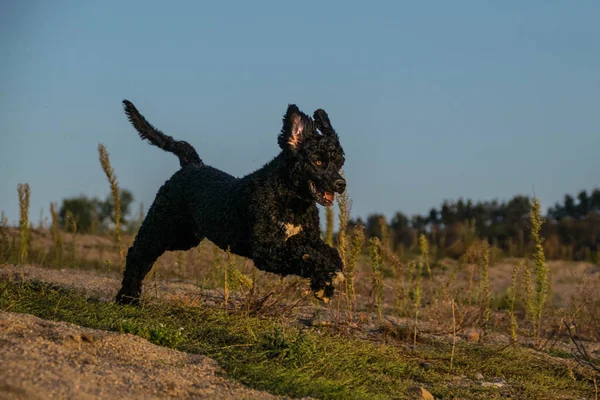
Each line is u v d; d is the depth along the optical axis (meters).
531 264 20.06
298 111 7.92
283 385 5.93
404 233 27.19
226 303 8.73
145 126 9.64
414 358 7.95
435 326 9.80
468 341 9.28
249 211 7.84
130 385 5.28
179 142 9.64
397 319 10.33
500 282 16.66
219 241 8.45
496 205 30.39
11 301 7.50
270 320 8.16
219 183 8.59
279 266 7.68
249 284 8.52
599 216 27.41
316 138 7.90
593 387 7.60
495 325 10.68
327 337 7.71
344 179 7.82
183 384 5.55
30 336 5.89
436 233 26.70
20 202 12.23
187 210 8.88
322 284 7.33
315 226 8.04
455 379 7.43
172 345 6.68
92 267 14.17
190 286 11.17
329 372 6.64
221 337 7.26
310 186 7.80
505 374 7.80
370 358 7.48
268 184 7.78
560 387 7.47
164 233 9.05
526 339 9.95
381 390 6.61
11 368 4.98
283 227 7.76
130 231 18.98
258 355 6.64
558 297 14.27
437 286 13.10
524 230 26.89
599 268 19.38
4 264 10.24
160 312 8.08
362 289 12.86
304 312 9.89
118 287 10.46
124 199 25.84
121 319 7.44
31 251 14.48
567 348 9.67
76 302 8.09
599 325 10.97
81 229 21.73
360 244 9.18
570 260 22.16
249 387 5.85
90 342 5.97
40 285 8.83
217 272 11.32
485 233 27.25
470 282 10.67
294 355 6.75
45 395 4.68
